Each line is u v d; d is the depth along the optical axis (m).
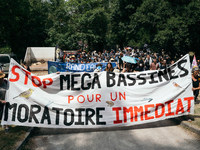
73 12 28.55
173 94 5.91
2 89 5.35
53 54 20.42
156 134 5.44
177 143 4.93
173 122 6.33
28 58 19.41
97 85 5.79
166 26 20.73
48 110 5.48
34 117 5.39
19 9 26.27
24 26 28.52
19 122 5.30
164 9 21.34
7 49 27.66
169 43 21.70
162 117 5.86
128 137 5.25
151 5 23.59
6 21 25.48
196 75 7.05
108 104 5.74
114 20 34.34
